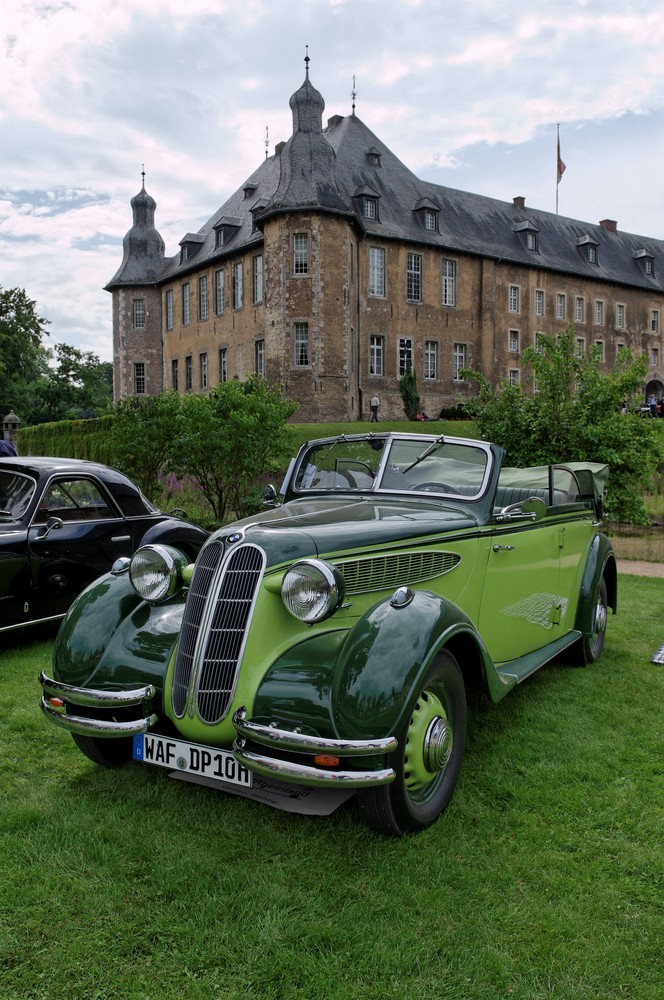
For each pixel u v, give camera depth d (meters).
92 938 2.35
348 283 36.53
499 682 3.45
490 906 2.50
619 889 2.61
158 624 3.26
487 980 2.17
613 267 54.69
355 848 2.85
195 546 6.84
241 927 2.39
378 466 4.37
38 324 54.66
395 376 41.50
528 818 3.09
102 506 6.30
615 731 4.09
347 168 41.84
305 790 2.93
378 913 2.47
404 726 2.68
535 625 4.56
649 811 3.16
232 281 41.94
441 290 43.75
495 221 48.88
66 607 5.93
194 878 2.65
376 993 2.11
